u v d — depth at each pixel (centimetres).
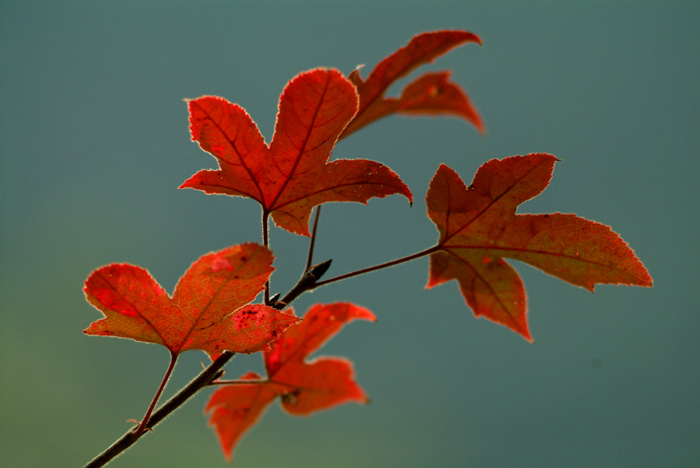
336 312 165
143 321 159
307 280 162
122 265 158
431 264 164
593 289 163
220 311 159
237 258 158
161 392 160
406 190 162
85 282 158
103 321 159
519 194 163
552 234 163
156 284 159
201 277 158
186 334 160
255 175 162
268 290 161
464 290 164
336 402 165
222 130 160
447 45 163
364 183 162
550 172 162
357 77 164
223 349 160
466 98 163
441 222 163
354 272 162
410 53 163
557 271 163
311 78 160
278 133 161
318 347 165
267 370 165
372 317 165
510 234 163
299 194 162
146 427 159
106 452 158
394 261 164
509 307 164
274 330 160
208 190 162
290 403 165
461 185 163
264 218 162
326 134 161
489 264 164
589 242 162
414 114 164
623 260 162
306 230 163
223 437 165
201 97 160
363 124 165
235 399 165
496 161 163
